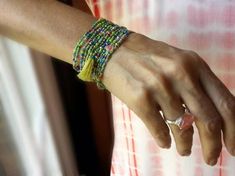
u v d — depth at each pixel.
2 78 0.69
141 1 0.47
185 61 0.35
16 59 0.67
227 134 0.36
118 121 0.55
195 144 0.51
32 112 0.74
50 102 0.77
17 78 0.69
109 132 0.97
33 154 0.79
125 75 0.37
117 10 0.48
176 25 0.46
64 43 0.39
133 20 0.48
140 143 0.54
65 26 0.40
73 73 0.84
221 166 0.53
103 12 0.49
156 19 0.47
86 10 0.69
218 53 0.46
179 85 0.35
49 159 0.82
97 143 1.00
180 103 0.36
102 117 0.94
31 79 0.69
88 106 0.92
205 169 0.53
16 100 0.71
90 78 0.39
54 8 0.41
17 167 0.82
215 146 0.37
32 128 0.75
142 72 0.36
